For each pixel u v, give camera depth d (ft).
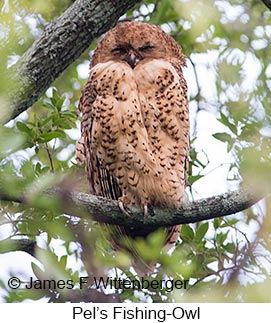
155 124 34.73
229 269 28.78
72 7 33.01
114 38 37.45
